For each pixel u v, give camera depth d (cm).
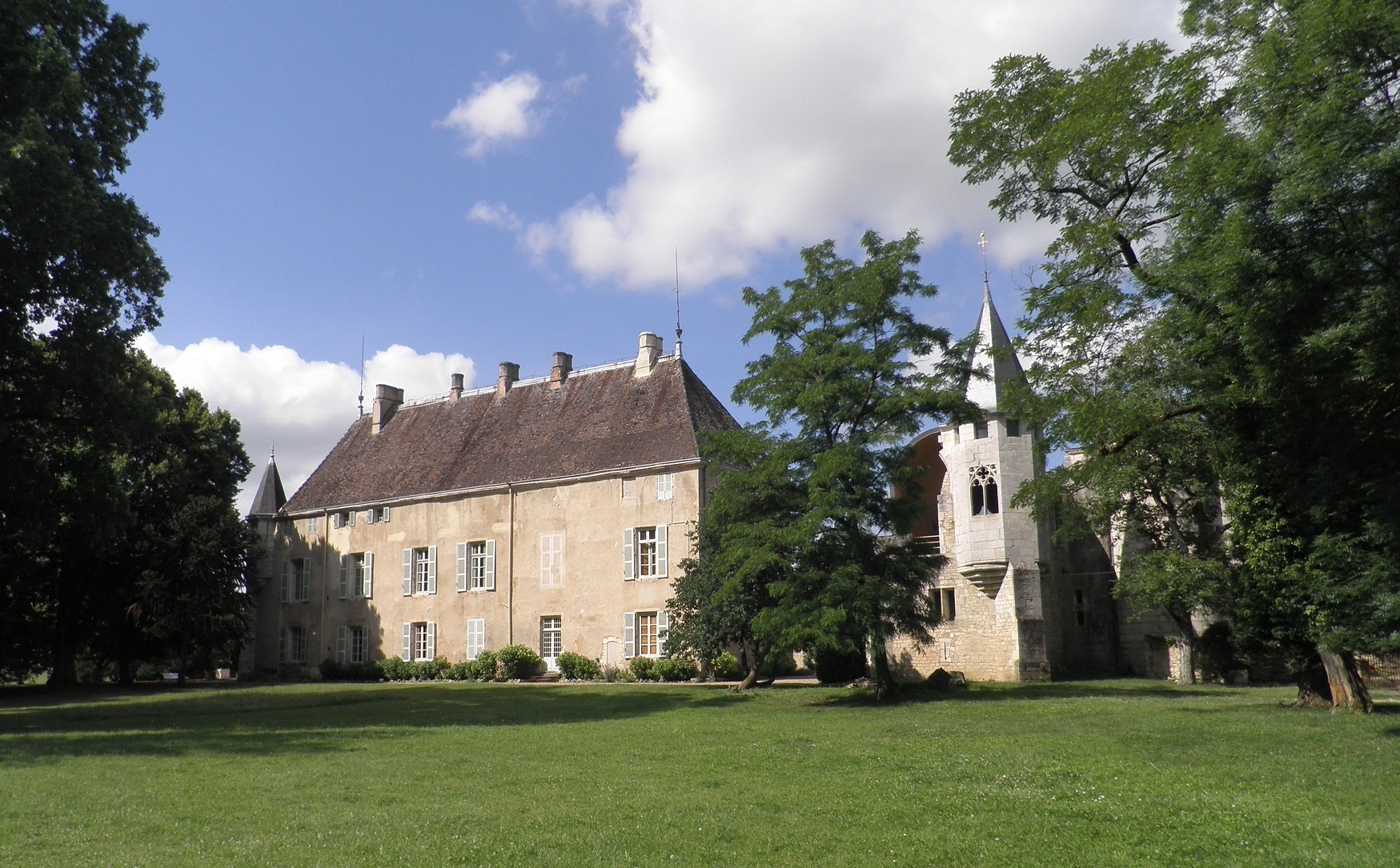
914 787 1141
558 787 1178
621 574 4031
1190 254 1527
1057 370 1844
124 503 2559
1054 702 2327
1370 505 1494
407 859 825
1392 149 1155
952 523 3847
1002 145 1889
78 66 2292
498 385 4988
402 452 5038
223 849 868
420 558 4669
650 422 4191
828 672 3312
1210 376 1579
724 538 2670
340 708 2589
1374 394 1348
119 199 2280
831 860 823
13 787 1205
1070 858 823
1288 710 1955
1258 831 897
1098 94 1666
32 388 2288
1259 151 1312
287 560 5122
